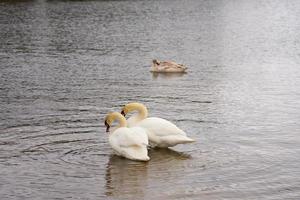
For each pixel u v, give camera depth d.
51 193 12.44
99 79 26.91
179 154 15.07
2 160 14.41
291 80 27.06
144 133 14.67
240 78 27.66
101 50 36.97
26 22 53.72
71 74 28.14
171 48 38.62
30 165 14.11
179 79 27.31
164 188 12.73
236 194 12.40
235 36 45.72
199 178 13.32
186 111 20.09
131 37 43.81
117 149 14.66
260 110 20.44
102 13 63.62
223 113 19.84
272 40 43.62
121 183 13.02
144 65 31.50
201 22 56.06
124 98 22.42
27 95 22.94
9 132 16.91
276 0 85.75
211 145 15.87
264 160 14.58
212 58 34.59
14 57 33.59
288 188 12.74
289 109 20.66
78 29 48.47
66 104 21.17
